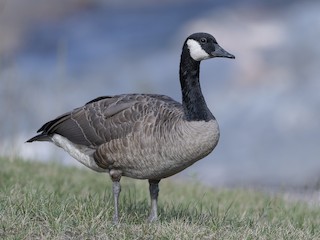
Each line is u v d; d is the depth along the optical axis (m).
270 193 15.87
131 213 11.23
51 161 17.33
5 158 16.64
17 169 15.28
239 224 11.05
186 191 15.40
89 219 10.44
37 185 13.23
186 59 10.61
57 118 11.17
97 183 15.26
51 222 10.18
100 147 10.52
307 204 14.69
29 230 9.78
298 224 11.75
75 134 10.86
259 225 10.90
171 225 10.32
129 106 10.44
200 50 10.56
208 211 11.95
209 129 10.05
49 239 9.62
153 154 10.09
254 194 15.81
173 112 10.15
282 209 13.30
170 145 9.97
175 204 13.11
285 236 10.34
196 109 10.14
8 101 20.19
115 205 10.60
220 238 9.99
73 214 10.54
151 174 10.39
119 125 10.34
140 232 10.03
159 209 11.79
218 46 10.62
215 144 10.18
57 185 13.98
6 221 10.00
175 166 10.20
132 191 14.17
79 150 10.97
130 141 10.20
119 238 9.78
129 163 10.34
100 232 10.00
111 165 10.53
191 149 9.99
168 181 16.67
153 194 10.98
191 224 10.53
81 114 10.89
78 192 13.60
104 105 10.75
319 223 12.31
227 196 15.33
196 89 10.34
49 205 10.80
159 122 10.09
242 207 13.77
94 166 10.92
